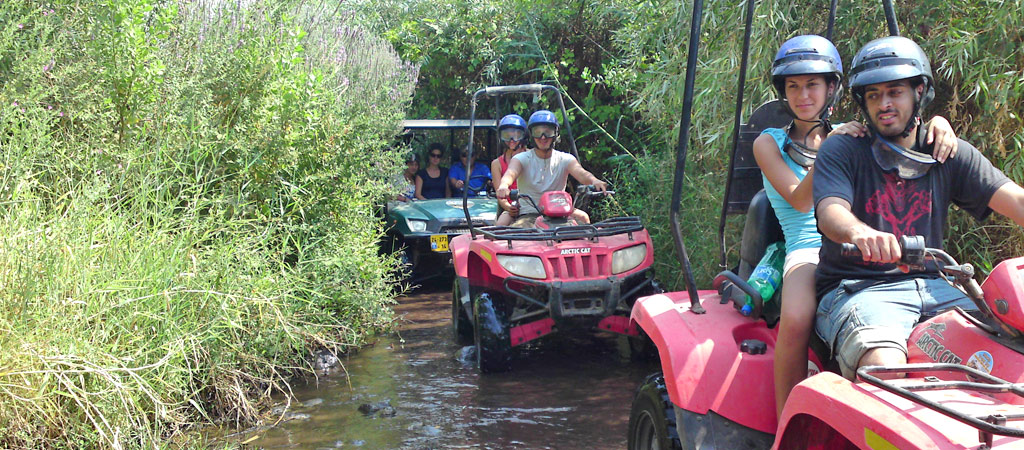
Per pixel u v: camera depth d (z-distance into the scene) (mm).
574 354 6586
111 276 4129
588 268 6145
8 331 3551
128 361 3840
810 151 3316
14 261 3809
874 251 2266
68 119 5281
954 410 1798
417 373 5980
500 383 5730
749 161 3918
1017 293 2068
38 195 4816
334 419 4891
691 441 2967
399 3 15828
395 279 8133
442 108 14797
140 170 5016
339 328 6430
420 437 4586
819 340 3045
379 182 7371
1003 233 5109
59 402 3789
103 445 3672
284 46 6414
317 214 6332
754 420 2979
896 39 2619
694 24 3479
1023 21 5004
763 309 3295
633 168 9672
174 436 4363
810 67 3213
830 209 2523
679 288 7184
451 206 10047
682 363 3105
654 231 7926
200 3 6758
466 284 6766
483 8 14102
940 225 2645
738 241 6594
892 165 2623
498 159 7855
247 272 5008
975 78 5156
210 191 5676
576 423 4828
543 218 6836
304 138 6203
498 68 13664
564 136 12570
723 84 6496
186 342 4258
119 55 5367
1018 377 2031
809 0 6172
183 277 4500
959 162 2627
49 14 5488
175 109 5551
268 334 5062
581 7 12680
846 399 2096
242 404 4812
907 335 2398
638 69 9523
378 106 8914
